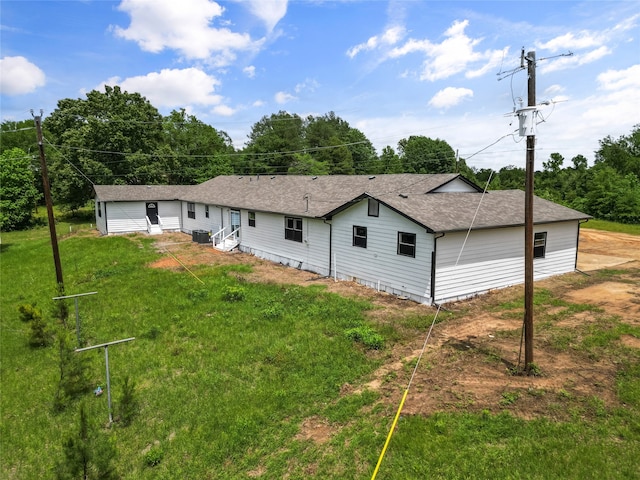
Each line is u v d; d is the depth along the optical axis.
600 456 5.86
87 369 9.50
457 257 13.86
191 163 54.50
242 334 11.23
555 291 14.96
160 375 9.26
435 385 8.13
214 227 29.30
